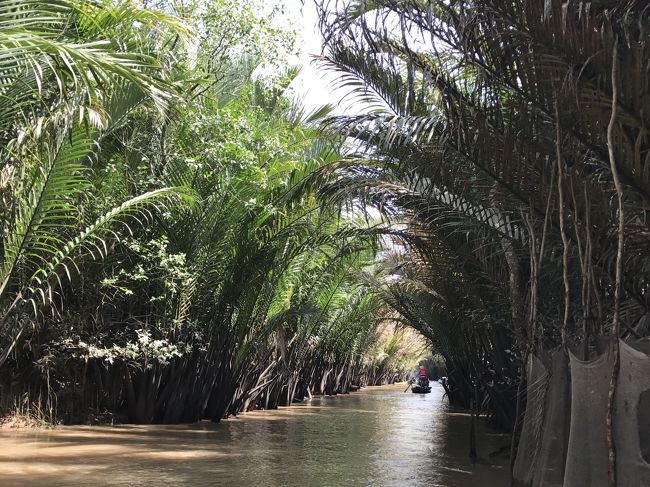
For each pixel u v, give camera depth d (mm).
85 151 8742
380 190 9641
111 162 11492
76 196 10547
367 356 38375
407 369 55750
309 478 7828
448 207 8836
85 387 12820
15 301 9633
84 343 11883
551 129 6031
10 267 9125
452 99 6375
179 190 10703
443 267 11281
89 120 8250
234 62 14438
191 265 12812
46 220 9922
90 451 9375
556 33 4684
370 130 7379
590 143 5285
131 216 11422
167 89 5902
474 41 5418
